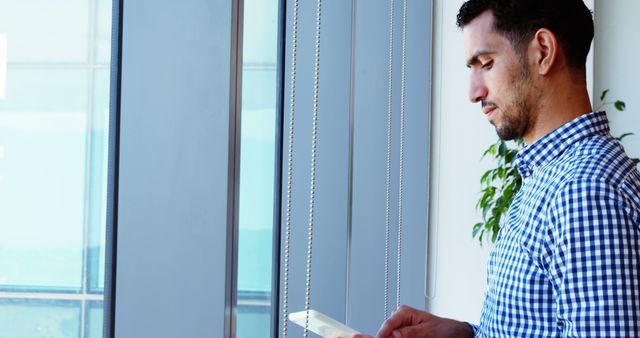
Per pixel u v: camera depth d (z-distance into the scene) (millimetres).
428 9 3719
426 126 3732
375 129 3578
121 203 1821
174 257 1846
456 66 3783
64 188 2006
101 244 2043
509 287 1290
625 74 4211
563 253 1196
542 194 1259
